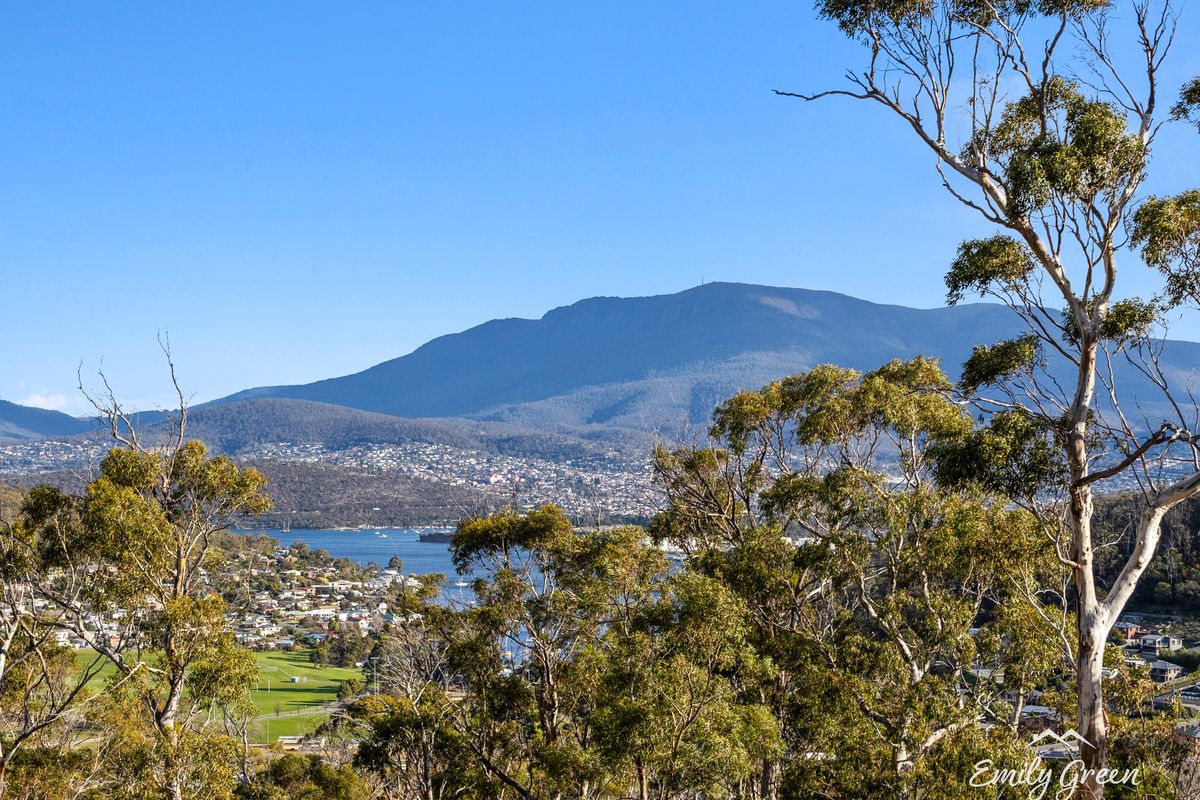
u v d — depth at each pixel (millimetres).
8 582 19641
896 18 14672
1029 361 14875
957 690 18297
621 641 18734
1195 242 13688
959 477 14719
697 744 16562
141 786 19516
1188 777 14695
